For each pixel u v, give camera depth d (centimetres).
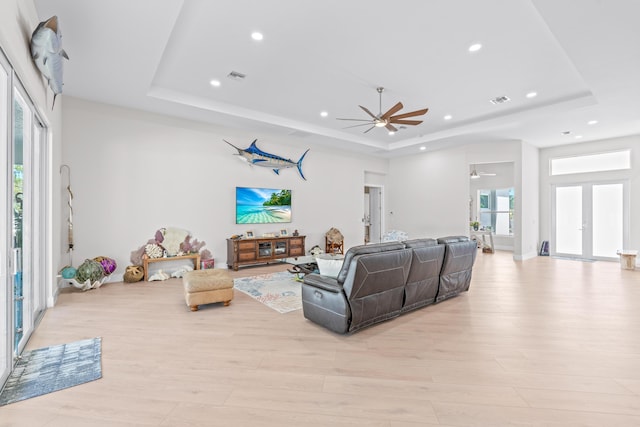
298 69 397
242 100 510
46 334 281
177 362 230
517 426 161
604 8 253
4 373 202
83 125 460
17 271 271
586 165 738
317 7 275
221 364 227
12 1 203
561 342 266
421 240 347
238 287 456
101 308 357
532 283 486
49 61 258
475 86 449
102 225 476
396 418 168
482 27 306
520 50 349
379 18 291
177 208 547
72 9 261
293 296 409
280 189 688
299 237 681
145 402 181
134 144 504
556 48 345
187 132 558
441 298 381
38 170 335
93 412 172
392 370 219
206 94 484
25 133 285
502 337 277
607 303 379
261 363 229
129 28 289
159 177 529
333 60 373
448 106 532
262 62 378
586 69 359
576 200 757
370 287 284
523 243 724
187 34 318
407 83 439
